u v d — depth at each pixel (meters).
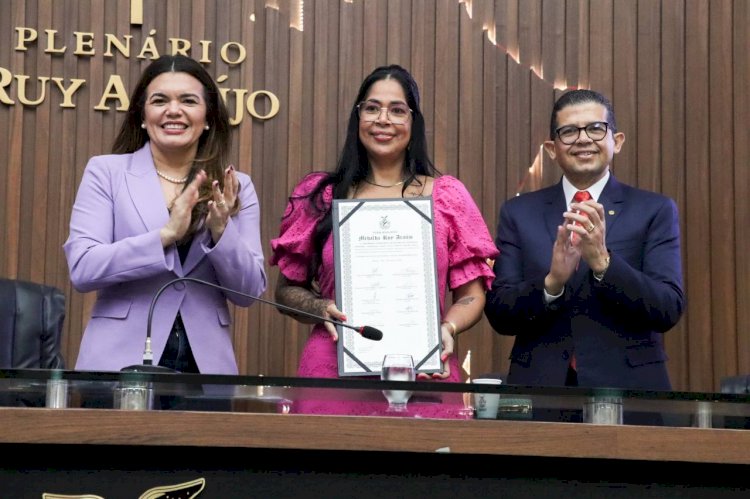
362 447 2.71
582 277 4.25
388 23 5.98
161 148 4.04
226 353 3.89
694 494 2.83
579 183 4.41
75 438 2.63
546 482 2.79
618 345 4.17
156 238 3.75
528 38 6.05
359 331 3.42
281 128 5.87
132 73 5.77
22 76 5.70
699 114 6.03
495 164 5.98
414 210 3.92
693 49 6.06
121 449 2.68
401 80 4.26
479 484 2.77
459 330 4.11
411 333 3.83
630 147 6.03
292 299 4.12
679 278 4.22
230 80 5.85
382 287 3.86
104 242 3.89
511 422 2.76
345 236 3.90
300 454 2.73
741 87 6.03
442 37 6.00
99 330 3.83
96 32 5.76
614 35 6.04
